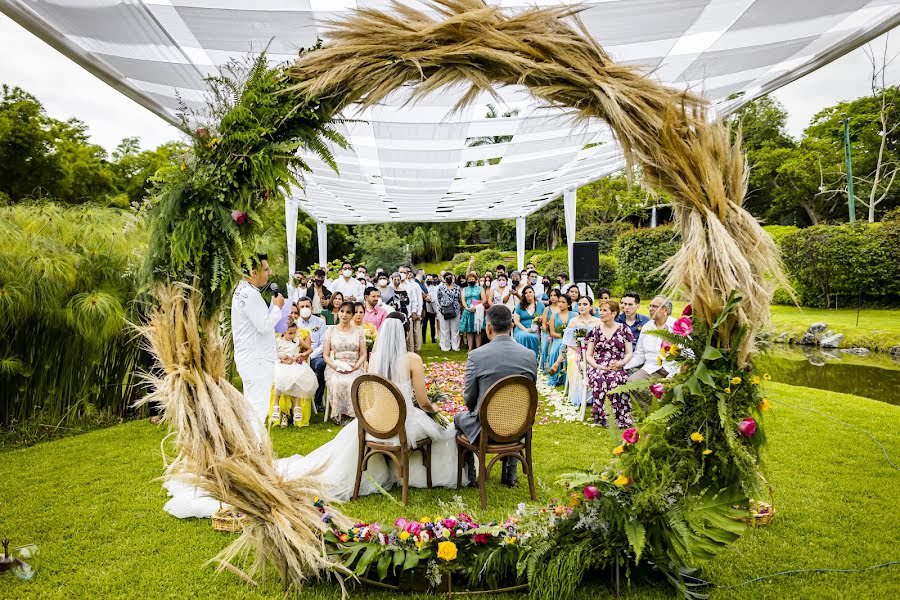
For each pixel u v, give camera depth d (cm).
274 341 437
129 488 378
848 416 569
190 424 233
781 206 2822
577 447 463
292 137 243
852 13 344
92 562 276
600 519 246
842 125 2642
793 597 239
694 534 239
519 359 356
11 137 1852
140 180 2530
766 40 389
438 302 1062
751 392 242
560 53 239
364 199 1195
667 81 489
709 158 240
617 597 244
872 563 267
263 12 319
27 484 386
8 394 507
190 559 279
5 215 572
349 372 546
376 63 240
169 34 327
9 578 258
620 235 2016
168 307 235
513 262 2730
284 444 477
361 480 370
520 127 603
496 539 255
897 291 1462
